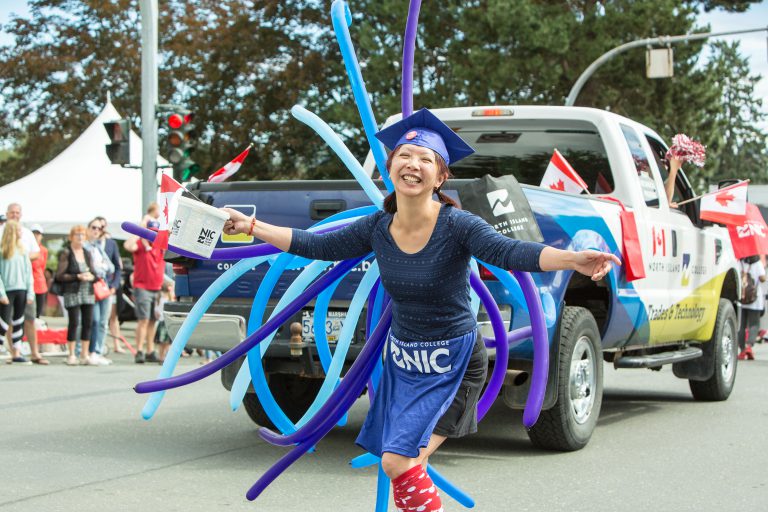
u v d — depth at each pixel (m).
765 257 19.11
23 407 8.77
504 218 5.50
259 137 37.28
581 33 29.09
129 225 4.07
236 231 3.92
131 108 38.41
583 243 6.59
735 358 9.86
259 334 4.19
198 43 36.56
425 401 3.68
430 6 32.09
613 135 7.82
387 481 3.99
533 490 5.57
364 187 4.80
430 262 3.65
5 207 21.00
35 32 39.22
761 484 5.79
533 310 4.34
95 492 5.45
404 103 4.63
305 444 4.07
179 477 5.87
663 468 6.21
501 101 30.58
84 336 13.09
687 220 8.80
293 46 36.88
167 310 6.79
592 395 6.88
